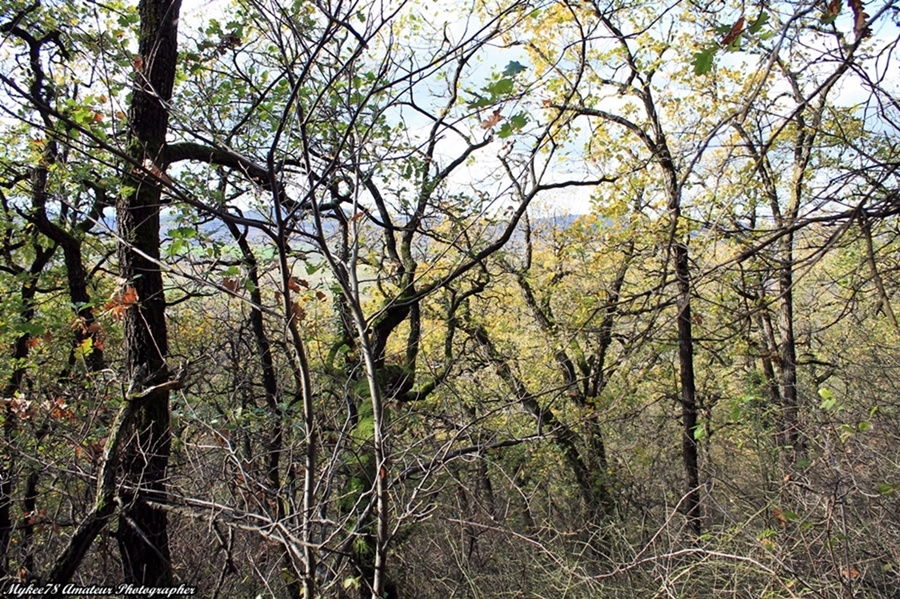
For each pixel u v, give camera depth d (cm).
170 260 416
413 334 939
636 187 1116
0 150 839
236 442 485
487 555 809
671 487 1101
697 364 1486
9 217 993
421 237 948
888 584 635
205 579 529
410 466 438
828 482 602
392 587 614
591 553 900
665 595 655
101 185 619
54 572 422
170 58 535
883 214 297
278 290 387
